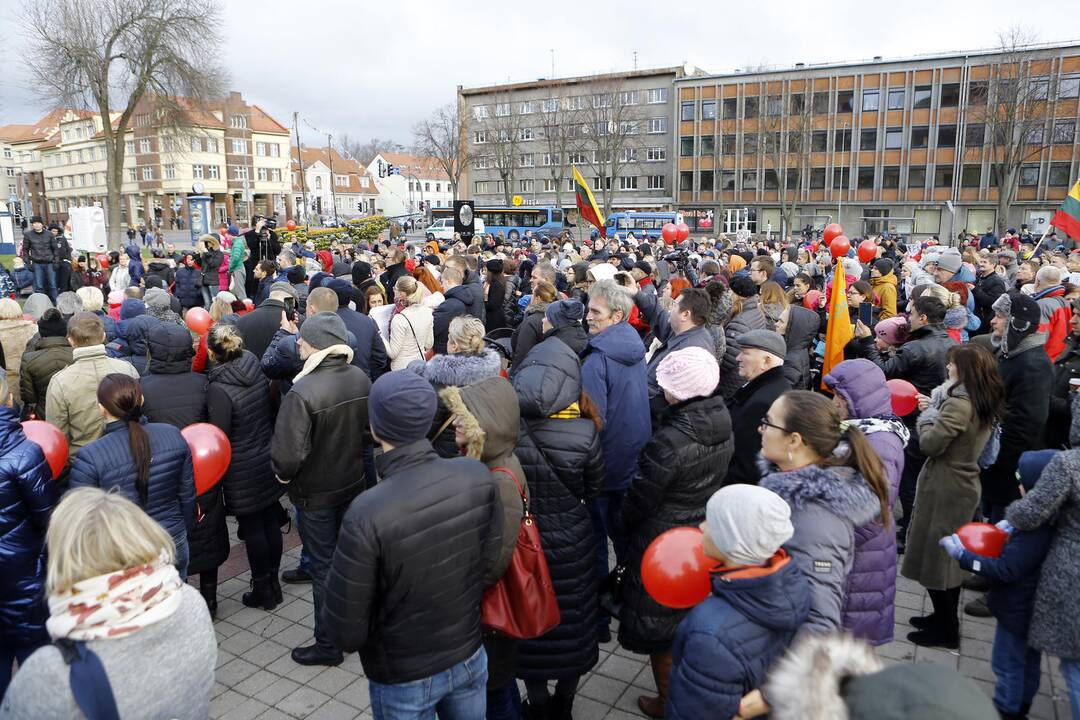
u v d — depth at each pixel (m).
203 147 67.31
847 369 3.61
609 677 4.12
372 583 2.45
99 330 4.57
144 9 34.84
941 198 53.84
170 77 35.91
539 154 72.56
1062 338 6.43
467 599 2.66
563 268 11.32
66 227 28.81
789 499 2.54
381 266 10.35
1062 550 3.02
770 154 57.28
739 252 13.04
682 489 3.43
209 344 4.58
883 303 8.91
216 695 3.95
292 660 4.29
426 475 2.59
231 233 15.34
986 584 5.03
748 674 2.12
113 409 3.62
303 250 14.16
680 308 4.96
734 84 60.06
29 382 5.57
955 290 8.16
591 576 3.55
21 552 3.33
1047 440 5.40
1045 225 50.44
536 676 3.47
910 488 5.78
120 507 1.93
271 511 4.89
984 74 51.34
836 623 2.34
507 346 6.40
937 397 4.22
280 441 3.89
